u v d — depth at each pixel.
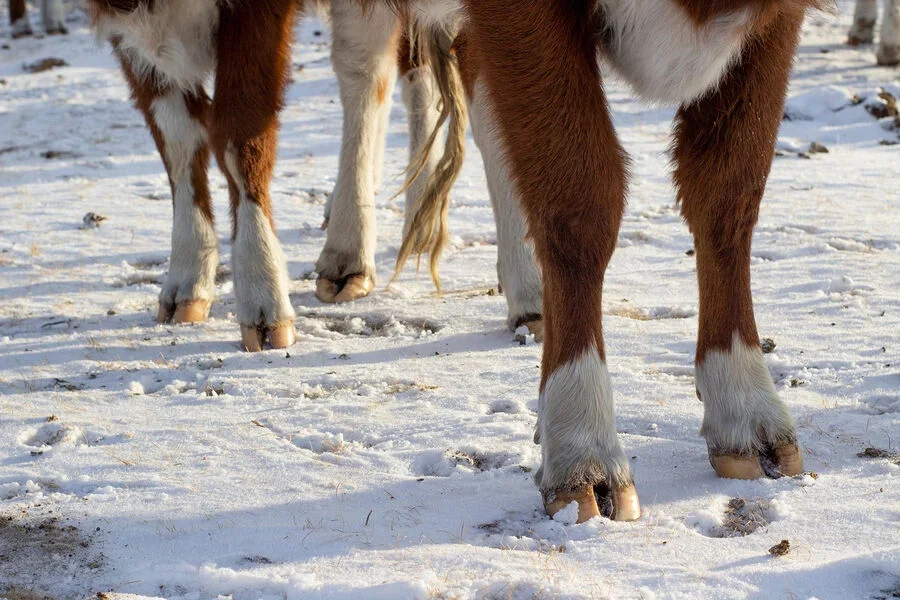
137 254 5.43
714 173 3.79
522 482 3.86
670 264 5.12
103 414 4.25
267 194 4.64
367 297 4.92
